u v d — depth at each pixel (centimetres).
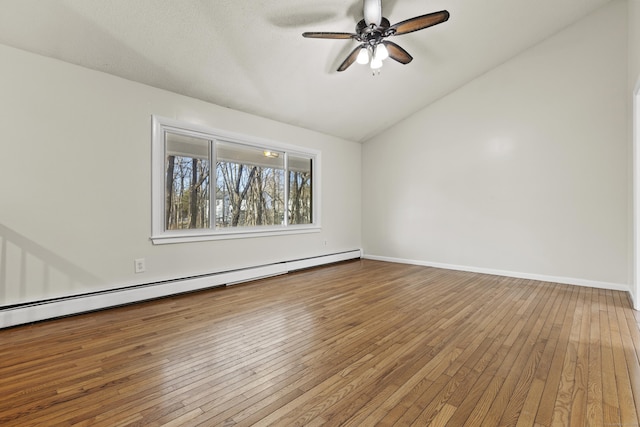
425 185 527
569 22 389
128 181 314
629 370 185
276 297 339
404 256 556
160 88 336
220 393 161
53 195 272
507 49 417
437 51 394
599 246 379
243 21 285
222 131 391
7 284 252
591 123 382
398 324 260
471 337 234
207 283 367
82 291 287
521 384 170
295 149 489
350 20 307
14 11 229
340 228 571
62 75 276
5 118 251
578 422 139
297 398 157
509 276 443
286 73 367
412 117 539
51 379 174
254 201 440
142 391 163
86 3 236
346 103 461
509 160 441
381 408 149
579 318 274
